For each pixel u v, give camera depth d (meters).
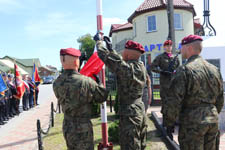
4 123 8.53
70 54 2.61
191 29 18.36
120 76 2.73
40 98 18.36
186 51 2.65
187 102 2.48
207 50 5.73
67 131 2.58
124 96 2.81
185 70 2.44
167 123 2.63
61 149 4.94
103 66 3.28
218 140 2.64
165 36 17.59
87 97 2.59
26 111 11.43
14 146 5.58
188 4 17.73
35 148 5.27
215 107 2.52
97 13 3.39
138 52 2.91
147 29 18.34
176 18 17.70
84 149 2.54
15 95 9.75
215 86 2.49
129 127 2.73
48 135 6.22
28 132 6.95
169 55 4.86
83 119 2.61
